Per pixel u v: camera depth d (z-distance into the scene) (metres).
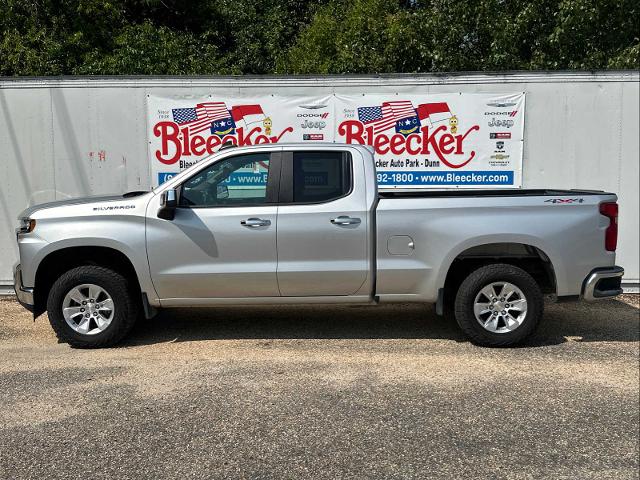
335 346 5.96
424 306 7.60
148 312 5.85
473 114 8.30
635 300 8.02
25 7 14.73
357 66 13.62
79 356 5.66
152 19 18.27
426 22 12.88
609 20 12.14
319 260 5.72
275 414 4.35
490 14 12.38
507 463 3.69
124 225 5.68
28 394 4.71
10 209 8.38
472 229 5.66
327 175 5.82
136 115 8.34
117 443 3.92
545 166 8.34
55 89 8.24
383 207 5.70
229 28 19.39
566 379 5.05
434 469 3.61
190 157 8.42
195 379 5.04
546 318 7.10
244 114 8.38
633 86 8.16
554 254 5.67
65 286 5.76
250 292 5.79
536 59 12.21
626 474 3.57
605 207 5.73
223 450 3.83
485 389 4.83
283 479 3.50
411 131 8.38
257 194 5.80
